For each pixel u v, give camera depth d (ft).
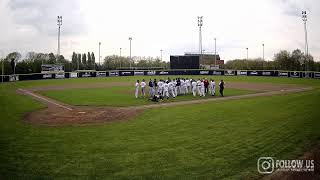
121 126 70.28
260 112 80.18
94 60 519.19
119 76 265.54
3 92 148.66
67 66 385.50
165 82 122.93
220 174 41.22
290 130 60.34
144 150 51.72
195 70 267.39
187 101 111.96
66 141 58.44
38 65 281.33
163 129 65.77
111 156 49.24
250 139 55.77
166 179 40.11
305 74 238.89
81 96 130.31
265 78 238.89
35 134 64.18
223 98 120.16
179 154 49.24
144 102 110.11
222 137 57.77
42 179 40.91
